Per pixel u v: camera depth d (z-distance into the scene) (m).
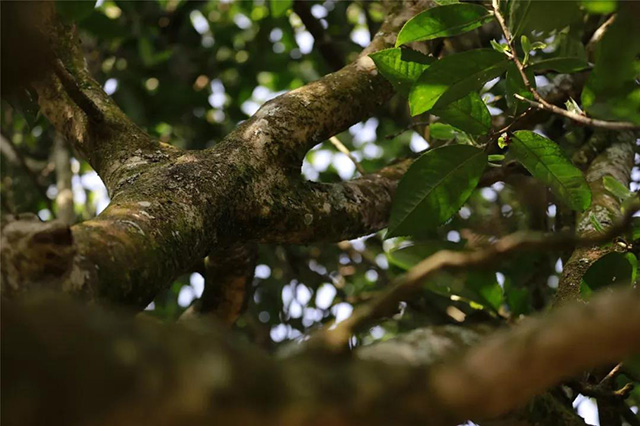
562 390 2.08
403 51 1.79
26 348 0.82
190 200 1.63
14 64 1.21
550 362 0.85
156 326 0.91
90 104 1.93
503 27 1.63
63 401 0.83
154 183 1.66
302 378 0.89
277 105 2.09
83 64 2.25
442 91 1.64
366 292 3.05
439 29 1.70
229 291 2.58
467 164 1.75
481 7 1.67
